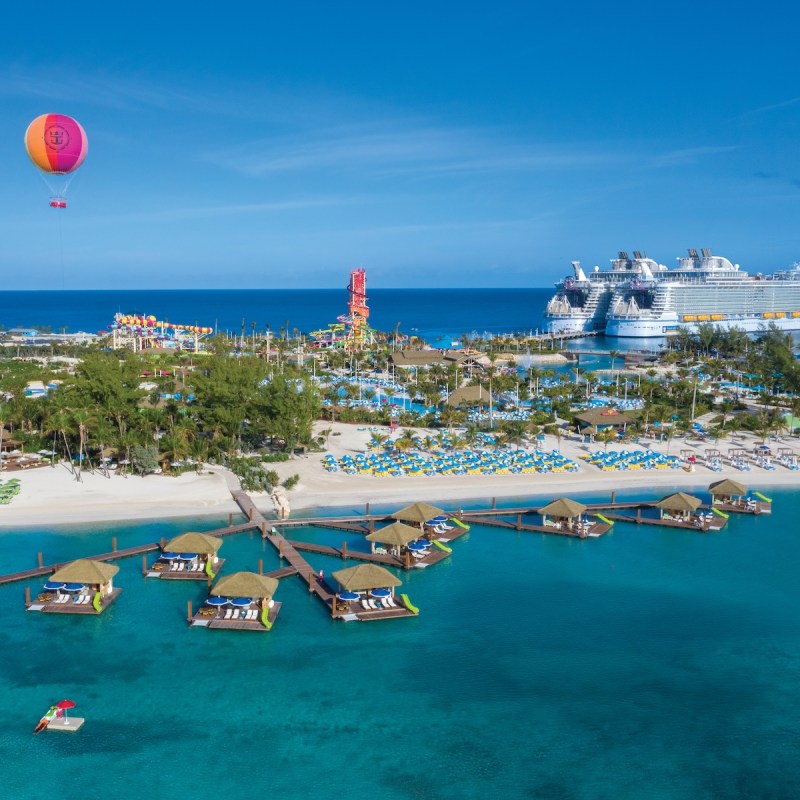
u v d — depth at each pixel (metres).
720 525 73.00
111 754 37.88
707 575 61.16
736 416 121.56
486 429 114.62
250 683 44.31
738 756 38.47
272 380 97.50
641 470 92.19
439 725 40.66
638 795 35.62
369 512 75.00
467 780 36.47
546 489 84.00
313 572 59.16
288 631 50.69
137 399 91.50
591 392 152.00
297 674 45.38
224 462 90.19
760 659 47.69
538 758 38.09
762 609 54.91
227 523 70.81
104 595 54.38
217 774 36.59
